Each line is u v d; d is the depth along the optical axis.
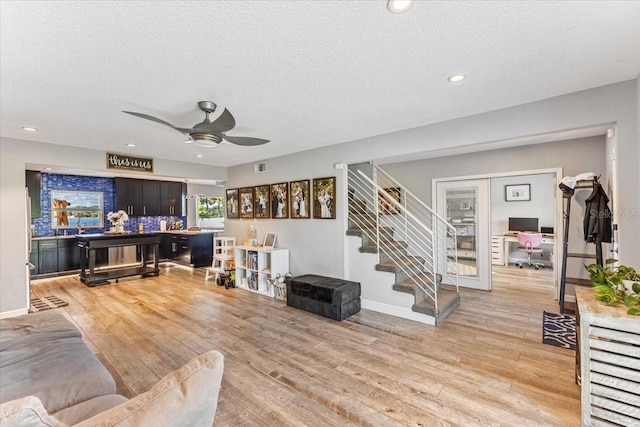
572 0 1.36
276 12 1.42
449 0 1.35
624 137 2.25
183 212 8.05
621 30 1.60
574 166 3.96
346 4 1.37
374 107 2.76
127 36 1.60
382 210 5.54
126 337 3.06
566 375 2.28
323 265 4.37
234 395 2.09
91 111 2.77
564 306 3.85
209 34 1.60
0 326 2.02
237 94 2.44
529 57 1.89
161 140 3.88
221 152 4.71
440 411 1.89
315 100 2.58
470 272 4.93
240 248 5.11
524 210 6.88
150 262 7.11
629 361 1.56
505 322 3.38
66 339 1.93
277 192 5.03
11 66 1.91
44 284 5.39
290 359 2.59
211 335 3.12
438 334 3.08
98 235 5.88
